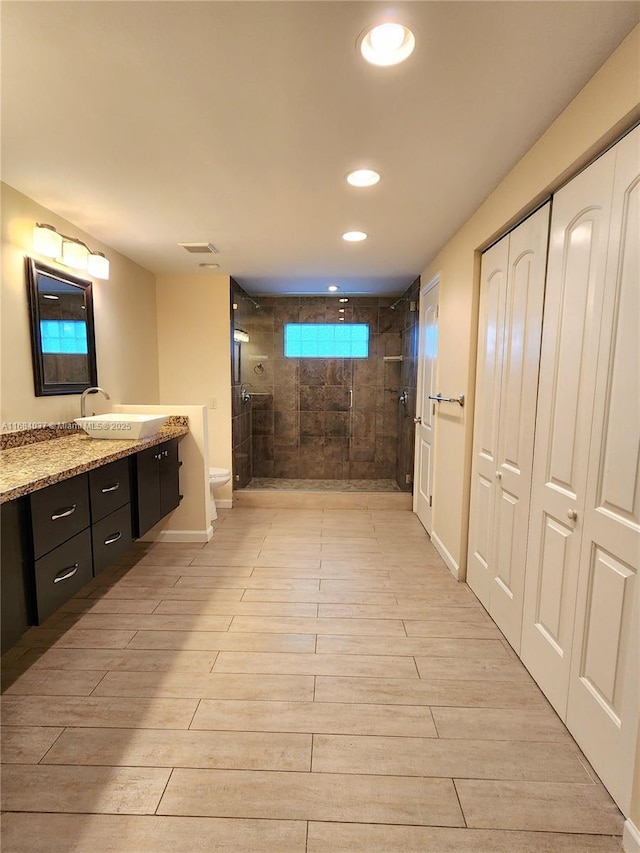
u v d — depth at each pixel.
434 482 3.20
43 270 2.31
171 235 2.75
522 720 1.55
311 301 4.88
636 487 1.18
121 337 3.25
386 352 4.90
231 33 1.12
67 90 1.35
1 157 1.78
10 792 1.26
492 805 1.24
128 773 1.32
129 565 2.81
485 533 2.29
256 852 1.11
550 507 1.63
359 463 5.03
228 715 1.55
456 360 2.70
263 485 4.57
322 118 1.50
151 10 1.05
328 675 1.77
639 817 1.12
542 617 1.69
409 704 1.62
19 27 1.10
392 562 2.89
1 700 1.61
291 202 2.22
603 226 1.31
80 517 1.87
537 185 1.64
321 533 3.43
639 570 1.16
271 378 4.96
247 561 2.88
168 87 1.34
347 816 1.20
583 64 1.24
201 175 1.93
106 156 1.77
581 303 1.43
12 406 2.13
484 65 1.24
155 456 2.67
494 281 2.17
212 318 3.94
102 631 2.06
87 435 2.56
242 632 2.06
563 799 1.26
